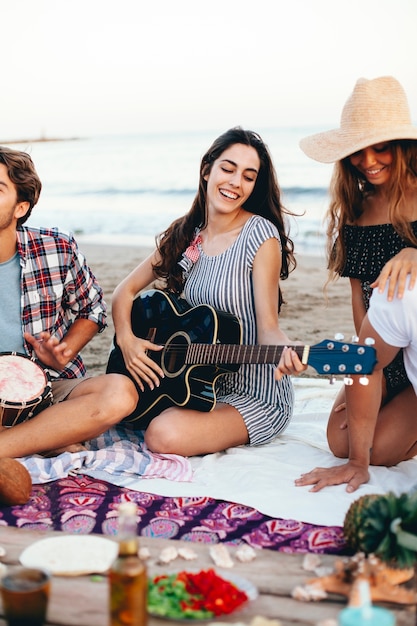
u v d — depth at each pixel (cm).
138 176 2452
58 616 219
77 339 382
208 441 357
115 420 345
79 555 250
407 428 341
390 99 326
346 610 194
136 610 198
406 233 329
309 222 1315
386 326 295
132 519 201
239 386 381
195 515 300
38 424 339
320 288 899
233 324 362
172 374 363
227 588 225
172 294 395
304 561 252
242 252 373
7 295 365
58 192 2269
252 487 322
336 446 355
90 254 1167
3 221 346
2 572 236
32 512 300
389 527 241
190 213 402
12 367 350
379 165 326
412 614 219
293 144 2628
